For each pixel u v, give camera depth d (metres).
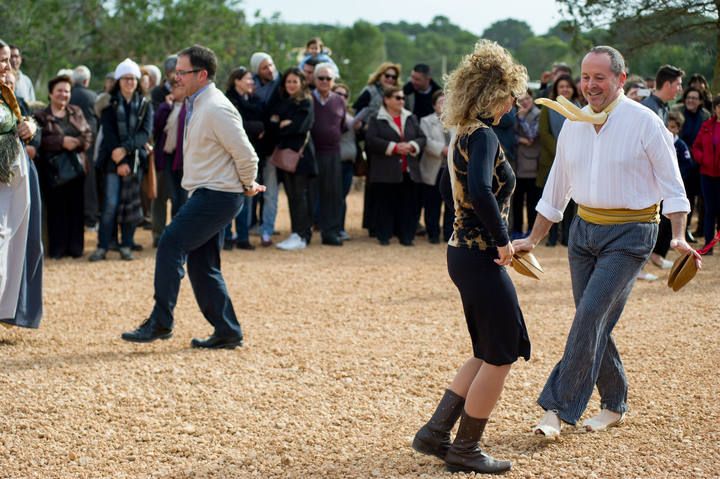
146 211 13.52
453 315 8.26
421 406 5.69
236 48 26.89
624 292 4.95
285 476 4.59
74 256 11.02
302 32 54.62
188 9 25.39
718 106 11.55
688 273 4.75
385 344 7.20
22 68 24.09
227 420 5.41
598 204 4.89
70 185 10.88
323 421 5.40
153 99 11.58
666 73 9.00
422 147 12.03
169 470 4.67
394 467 4.68
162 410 5.58
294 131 11.50
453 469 4.57
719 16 14.10
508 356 4.38
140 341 6.78
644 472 4.56
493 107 4.28
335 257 11.38
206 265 6.90
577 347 4.90
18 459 4.80
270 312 8.37
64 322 7.87
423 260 11.22
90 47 26.17
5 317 6.93
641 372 6.34
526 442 4.99
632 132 4.79
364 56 46.41
